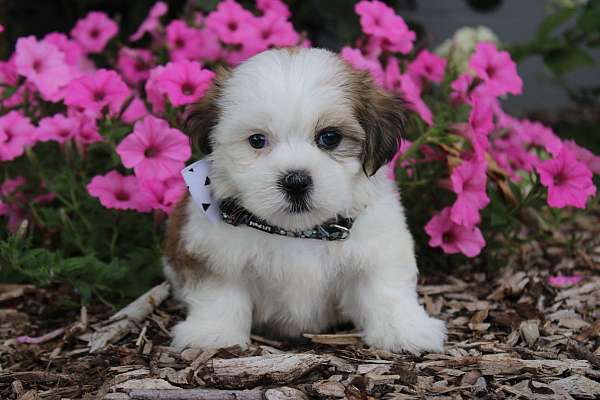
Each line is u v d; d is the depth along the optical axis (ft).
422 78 3.97
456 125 3.62
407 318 3.15
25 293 3.58
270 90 2.98
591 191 3.55
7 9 5.04
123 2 5.09
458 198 3.46
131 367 3.07
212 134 3.12
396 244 3.16
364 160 3.08
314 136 3.00
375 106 3.12
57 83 3.76
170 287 3.45
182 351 3.13
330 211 3.00
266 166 2.97
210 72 3.54
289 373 2.95
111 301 3.54
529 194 3.64
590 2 4.86
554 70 4.70
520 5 6.57
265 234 3.10
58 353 3.23
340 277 3.18
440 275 3.74
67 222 3.55
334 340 3.19
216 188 3.09
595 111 6.72
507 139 3.96
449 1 6.48
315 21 5.04
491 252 3.77
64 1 5.16
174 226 3.27
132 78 4.14
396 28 3.89
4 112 3.83
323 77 3.03
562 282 3.63
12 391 3.01
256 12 4.42
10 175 3.80
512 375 3.00
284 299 3.17
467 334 3.30
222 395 2.86
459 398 2.90
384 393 2.92
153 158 3.44
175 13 5.00
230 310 3.17
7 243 3.45
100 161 3.79
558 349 3.17
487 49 3.77
